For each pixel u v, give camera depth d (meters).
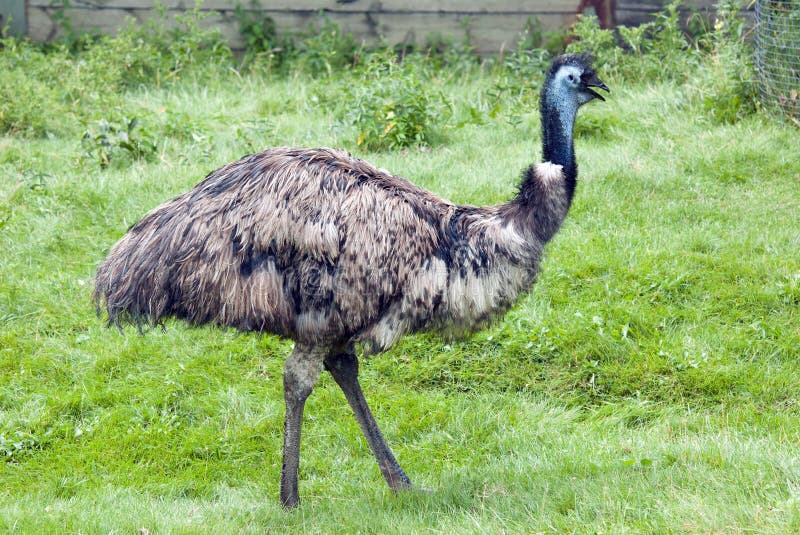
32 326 12.71
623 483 8.75
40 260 13.90
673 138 16.91
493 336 12.08
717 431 10.39
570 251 13.66
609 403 11.22
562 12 21.86
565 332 11.95
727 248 13.52
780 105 17.11
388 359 12.02
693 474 8.77
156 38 22.05
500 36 22.05
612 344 11.85
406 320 8.85
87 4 22.28
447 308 8.93
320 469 10.46
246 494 10.05
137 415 11.30
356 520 8.85
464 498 9.12
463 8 21.98
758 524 7.57
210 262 8.61
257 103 19.53
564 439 10.41
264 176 8.75
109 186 15.47
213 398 11.50
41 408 11.31
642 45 20.81
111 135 16.98
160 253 8.75
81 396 11.45
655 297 12.69
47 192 15.27
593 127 17.36
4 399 11.50
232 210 8.68
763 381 11.18
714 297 12.61
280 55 22.27
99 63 20.28
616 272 13.14
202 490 10.22
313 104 19.44
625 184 15.29
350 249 8.59
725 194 14.98
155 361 12.15
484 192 15.08
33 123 18.11
